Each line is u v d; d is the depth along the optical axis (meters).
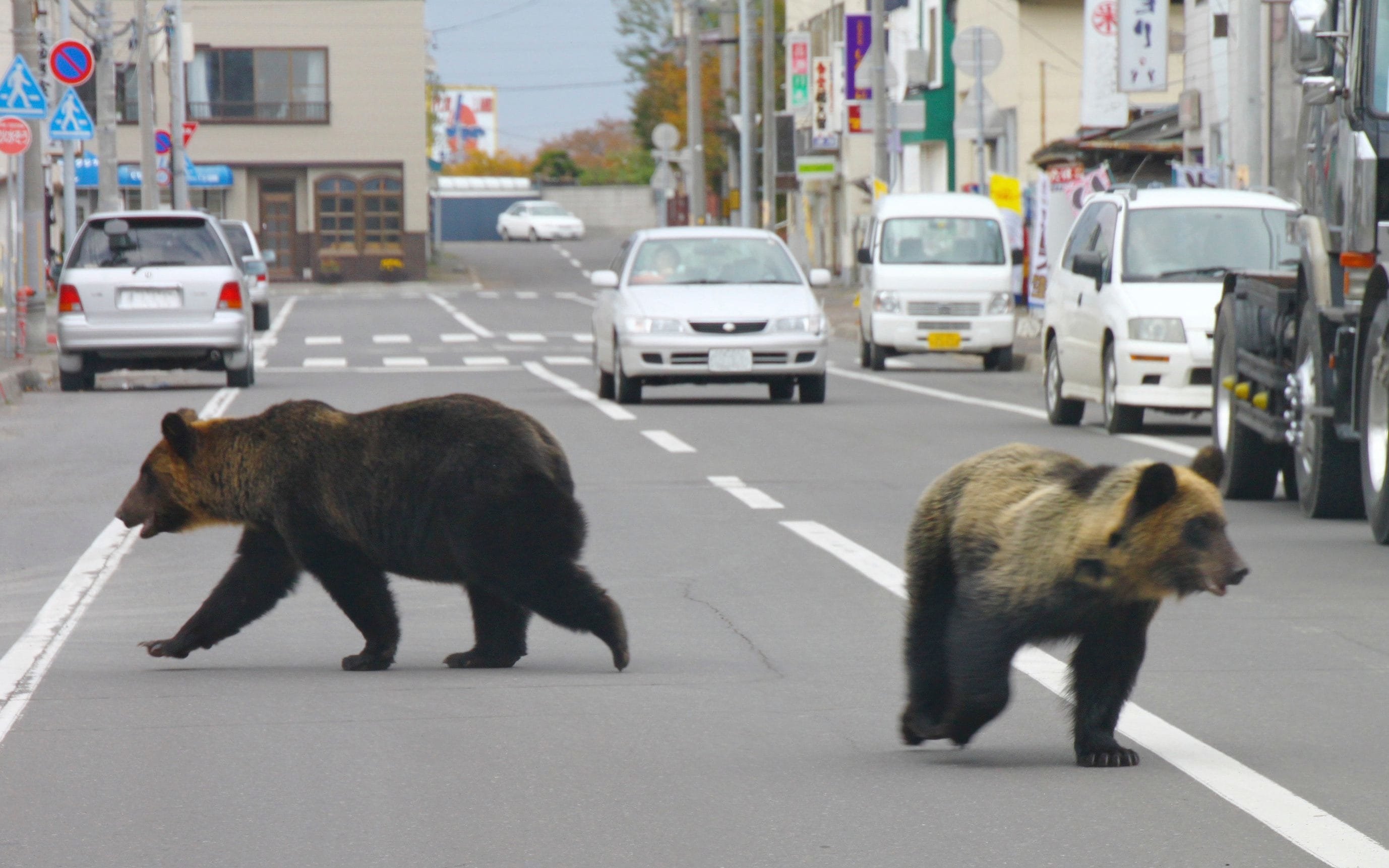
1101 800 9.02
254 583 12.41
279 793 9.29
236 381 36.16
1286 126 33.31
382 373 41.81
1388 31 17.56
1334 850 8.21
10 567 16.81
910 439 26.75
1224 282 22.55
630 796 9.20
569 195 166.12
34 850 8.38
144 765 9.87
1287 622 13.77
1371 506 17.55
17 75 39.81
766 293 32.88
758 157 123.81
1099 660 9.34
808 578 15.82
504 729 10.62
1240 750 10.02
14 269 43.09
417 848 8.35
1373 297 17.38
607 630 11.94
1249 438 20.91
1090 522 8.62
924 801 9.04
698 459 24.28
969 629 9.02
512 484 11.66
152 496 12.12
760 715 10.96
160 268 35.31
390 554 11.94
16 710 11.20
